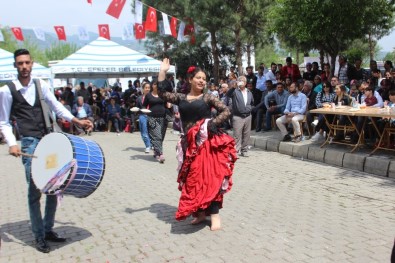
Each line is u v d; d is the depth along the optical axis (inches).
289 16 544.1
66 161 166.7
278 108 505.4
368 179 305.1
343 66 532.4
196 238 194.5
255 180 311.3
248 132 412.5
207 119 201.2
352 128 360.2
